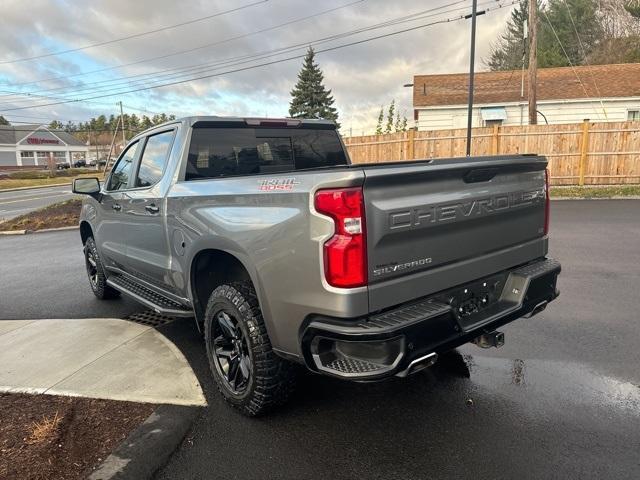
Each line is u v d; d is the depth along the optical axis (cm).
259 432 304
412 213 255
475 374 370
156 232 406
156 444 289
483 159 294
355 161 1844
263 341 296
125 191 467
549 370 372
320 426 308
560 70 2523
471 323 288
